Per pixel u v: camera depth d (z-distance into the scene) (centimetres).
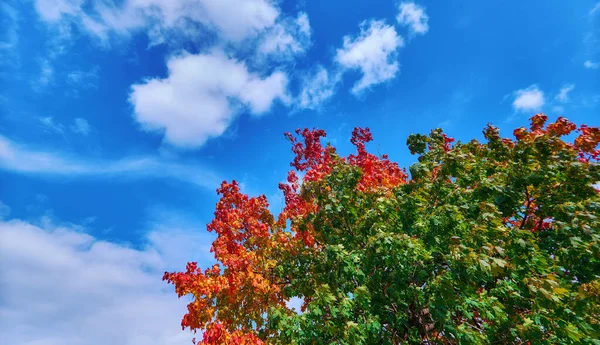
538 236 881
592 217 717
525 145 962
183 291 1212
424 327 855
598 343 618
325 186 1066
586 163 893
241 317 1185
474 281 725
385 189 1096
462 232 807
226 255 1303
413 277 805
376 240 783
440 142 1110
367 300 781
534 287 651
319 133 1650
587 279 719
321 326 805
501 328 719
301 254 1159
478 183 967
